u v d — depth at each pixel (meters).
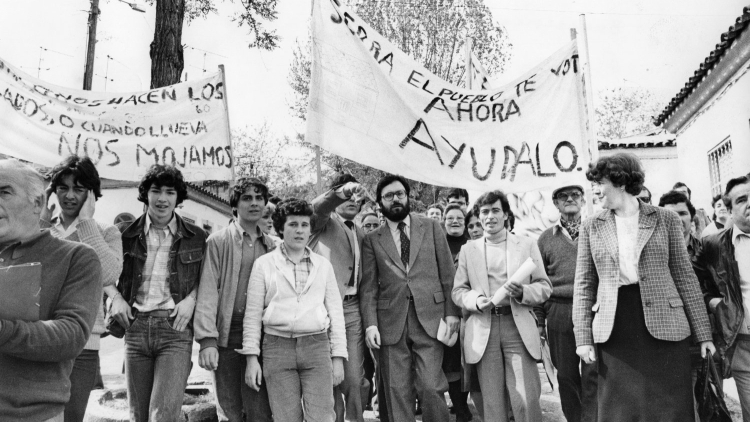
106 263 3.60
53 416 2.42
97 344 3.55
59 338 2.35
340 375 3.88
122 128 5.86
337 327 3.92
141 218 4.02
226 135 6.05
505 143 5.09
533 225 11.02
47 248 2.55
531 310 4.20
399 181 4.55
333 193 4.40
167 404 3.62
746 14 6.89
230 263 4.04
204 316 3.82
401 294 4.39
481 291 4.24
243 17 11.88
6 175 2.48
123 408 4.89
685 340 3.38
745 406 3.96
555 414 5.34
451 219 5.69
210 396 5.34
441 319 4.40
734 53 7.75
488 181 5.05
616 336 3.46
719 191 9.15
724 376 3.96
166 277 3.88
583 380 4.46
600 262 3.58
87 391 3.46
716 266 3.96
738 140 8.29
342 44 4.96
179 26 9.95
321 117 4.88
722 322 3.89
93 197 3.78
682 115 10.26
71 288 2.52
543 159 5.07
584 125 5.07
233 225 4.20
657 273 3.42
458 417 4.98
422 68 5.09
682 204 4.57
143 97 5.94
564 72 5.16
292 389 3.72
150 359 3.79
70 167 3.67
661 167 13.17
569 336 4.60
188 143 5.97
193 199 17.80
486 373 4.14
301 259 3.93
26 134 5.58
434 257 4.53
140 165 5.85
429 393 4.23
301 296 3.80
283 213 3.91
